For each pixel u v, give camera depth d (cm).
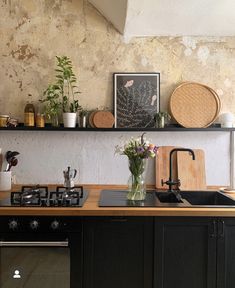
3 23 259
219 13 232
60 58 252
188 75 262
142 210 182
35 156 262
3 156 259
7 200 206
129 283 186
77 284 184
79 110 256
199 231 186
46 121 257
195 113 255
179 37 262
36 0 259
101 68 261
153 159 262
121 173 263
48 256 184
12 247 182
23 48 259
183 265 186
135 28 251
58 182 262
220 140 263
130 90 260
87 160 263
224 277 186
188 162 258
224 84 262
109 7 239
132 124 259
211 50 262
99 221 185
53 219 184
